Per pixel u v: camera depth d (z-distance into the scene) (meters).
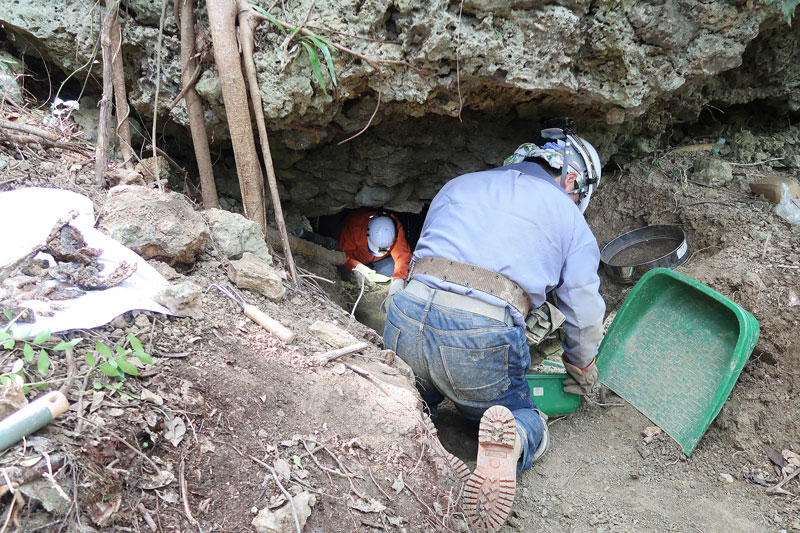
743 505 2.14
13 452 1.16
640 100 2.72
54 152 2.47
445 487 1.76
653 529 2.07
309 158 3.28
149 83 2.73
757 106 3.85
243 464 1.43
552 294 2.70
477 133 3.25
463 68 2.48
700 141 3.89
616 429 2.57
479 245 2.18
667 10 2.49
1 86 2.66
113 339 1.57
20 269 1.71
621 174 3.74
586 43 2.55
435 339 2.16
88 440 1.26
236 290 2.06
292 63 2.42
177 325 1.72
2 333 1.36
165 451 1.37
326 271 3.77
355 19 2.37
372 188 3.51
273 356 1.82
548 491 2.26
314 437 1.60
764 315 2.55
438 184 3.58
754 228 3.04
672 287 2.84
